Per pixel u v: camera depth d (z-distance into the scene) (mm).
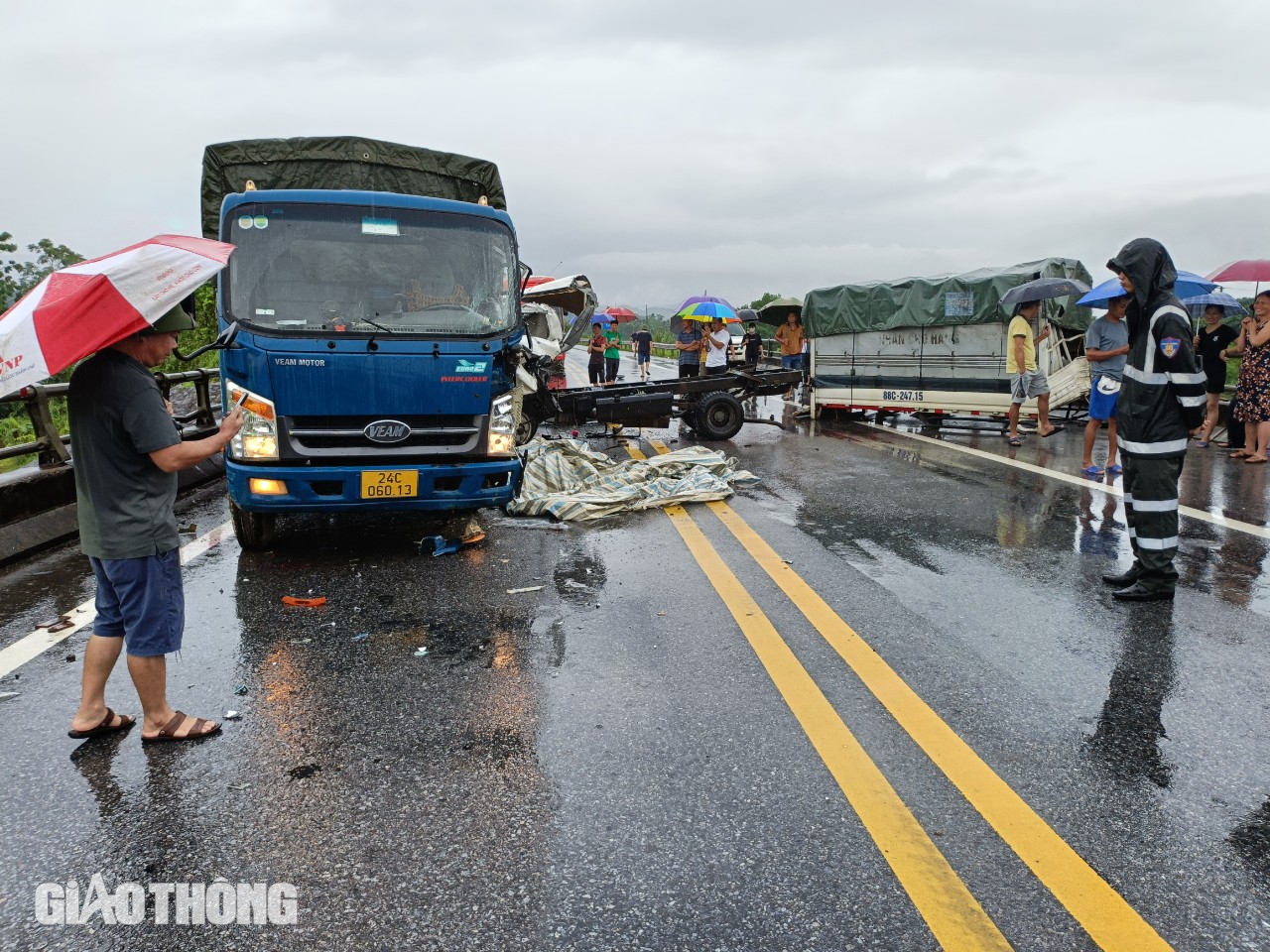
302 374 5355
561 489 7754
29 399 6766
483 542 6320
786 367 17031
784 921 2291
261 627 4559
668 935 2246
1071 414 13672
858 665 3947
